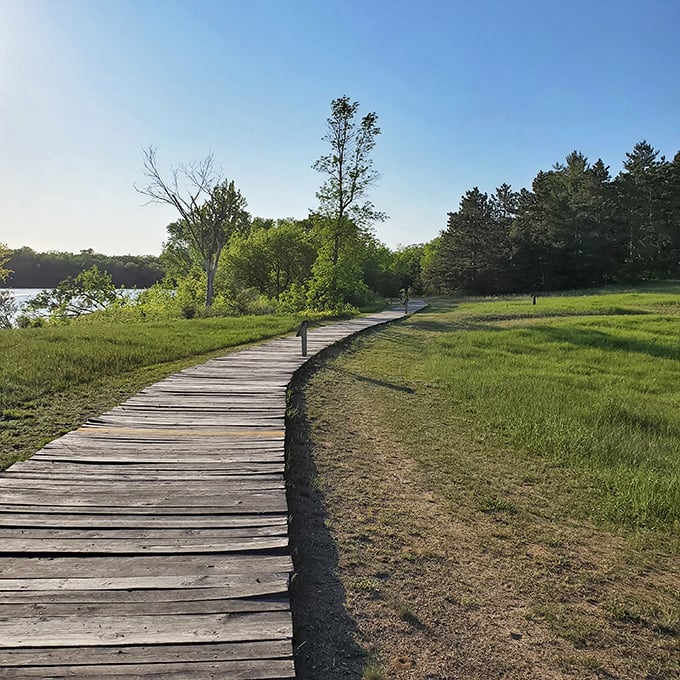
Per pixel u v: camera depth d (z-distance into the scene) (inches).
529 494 247.8
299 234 1754.4
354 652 135.9
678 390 495.2
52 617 128.7
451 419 370.3
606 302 1320.1
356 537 197.6
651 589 173.9
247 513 190.1
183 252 1920.5
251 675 114.2
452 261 2456.9
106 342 563.5
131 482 211.9
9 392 341.7
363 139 1236.5
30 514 181.5
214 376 431.2
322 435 316.8
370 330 888.9
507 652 139.4
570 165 2459.4
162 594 140.9
